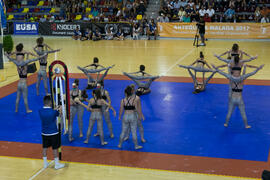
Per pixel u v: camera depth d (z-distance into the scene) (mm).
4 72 16172
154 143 7977
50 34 32062
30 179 6348
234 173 6434
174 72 15555
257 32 27219
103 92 7910
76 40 29406
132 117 7395
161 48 23375
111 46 24891
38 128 9109
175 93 12219
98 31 29875
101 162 7023
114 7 32656
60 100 7945
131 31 29688
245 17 29656
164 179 6258
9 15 35000
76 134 8648
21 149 7770
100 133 7836
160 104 10969
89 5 33656
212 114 9977
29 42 27391
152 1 32844
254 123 9203
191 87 13023
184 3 30844
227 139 8148
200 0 30484
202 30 24047
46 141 6676
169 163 6926
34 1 35969
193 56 19656
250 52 20750
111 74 15281
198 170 6586
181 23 28922
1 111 10484
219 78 14445
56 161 6746
